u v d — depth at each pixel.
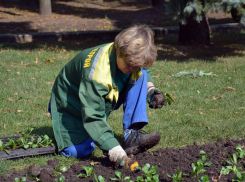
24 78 6.99
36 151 2.95
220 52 11.49
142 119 2.93
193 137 3.76
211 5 9.29
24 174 2.57
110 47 2.55
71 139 2.92
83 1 28.72
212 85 6.77
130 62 2.18
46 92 6.03
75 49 11.54
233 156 2.66
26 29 16.31
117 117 4.62
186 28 12.86
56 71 7.92
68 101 2.91
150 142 2.83
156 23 18.80
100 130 2.48
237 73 8.04
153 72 8.18
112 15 22.16
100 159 2.98
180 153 3.01
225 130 3.97
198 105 5.34
